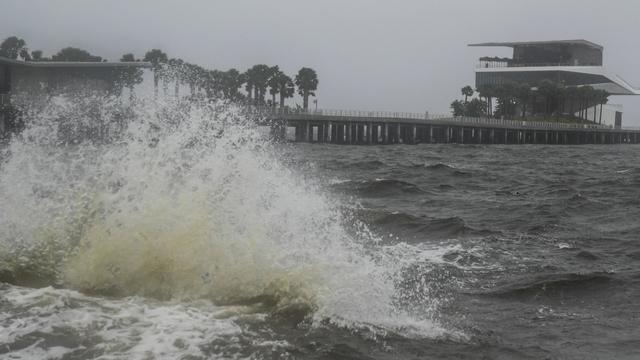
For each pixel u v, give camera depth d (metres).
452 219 16.86
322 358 7.35
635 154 89.38
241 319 8.27
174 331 7.71
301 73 124.06
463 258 13.04
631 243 15.02
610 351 8.07
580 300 10.30
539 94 150.38
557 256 13.48
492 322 9.08
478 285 11.05
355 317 8.63
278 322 8.27
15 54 108.31
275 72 124.06
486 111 162.38
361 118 96.88
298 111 93.00
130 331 7.61
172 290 9.20
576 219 18.94
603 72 161.12
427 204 21.89
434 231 15.81
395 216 17.02
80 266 9.64
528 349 8.05
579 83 161.50
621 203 23.09
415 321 8.81
